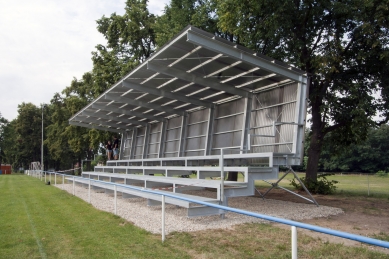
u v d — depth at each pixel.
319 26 13.48
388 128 58.53
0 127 72.38
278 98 10.76
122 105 16.06
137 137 21.69
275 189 16.62
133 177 12.22
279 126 10.42
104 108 16.28
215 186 7.81
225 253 5.04
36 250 5.46
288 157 9.41
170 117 17.73
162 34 18.20
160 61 9.99
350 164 58.66
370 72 13.36
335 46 12.37
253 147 11.44
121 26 24.47
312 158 14.55
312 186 14.04
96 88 25.45
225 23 13.42
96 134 26.09
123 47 25.70
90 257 5.03
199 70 10.41
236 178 15.92
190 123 15.85
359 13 11.66
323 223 7.52
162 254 5.06
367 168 57.56
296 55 14.02
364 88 13.49
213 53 9.01
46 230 6.94
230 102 13.18
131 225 7.22
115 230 6.80
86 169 35.81
